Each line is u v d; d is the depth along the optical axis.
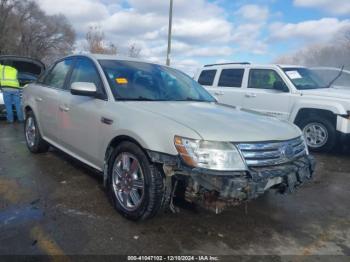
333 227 3.57
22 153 5.67
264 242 3.18
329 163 6.20
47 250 2.84
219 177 2.82
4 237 3.00
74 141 4.29
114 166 3.56
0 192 3.97
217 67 8.77
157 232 3.21
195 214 3.60
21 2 60.09
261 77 7.75
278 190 3.23
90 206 3.68
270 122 3.60
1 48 56.44
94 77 4.16
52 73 5.35
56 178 4.51
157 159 3.05
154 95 4.10
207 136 2.95
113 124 3.54
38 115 5.27
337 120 6.45
